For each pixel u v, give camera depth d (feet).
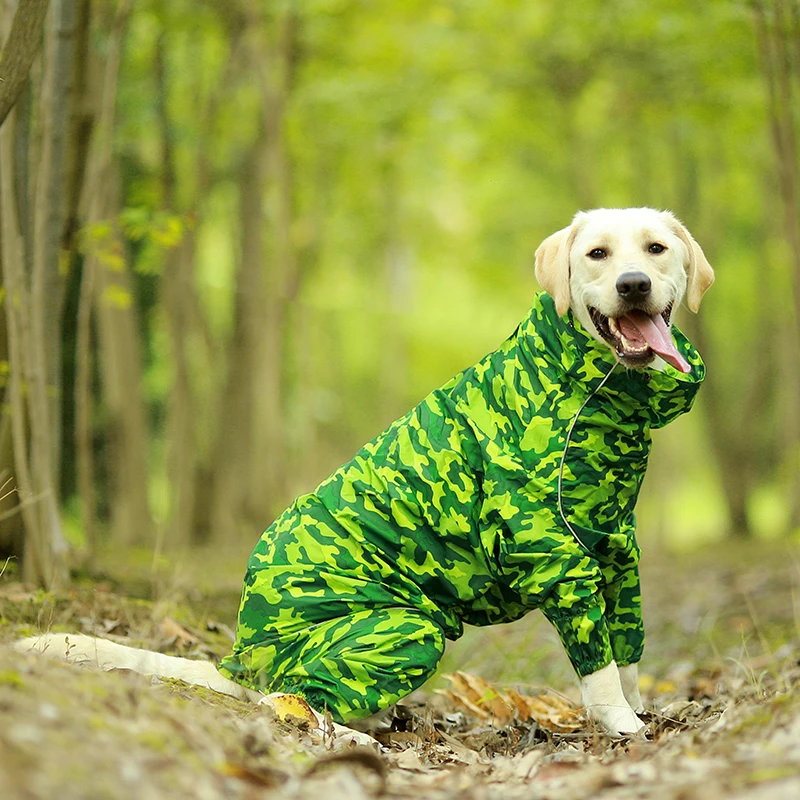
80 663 13.04
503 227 72.90
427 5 48.52
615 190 67.67
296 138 53.16
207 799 8.57
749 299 75.15
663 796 9.09
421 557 14.69
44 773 7.66
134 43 45.14
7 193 20.40
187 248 48.60
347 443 91.15
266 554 15.14
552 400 14.37
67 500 50.39
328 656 14.26
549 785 10.56
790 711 10.80
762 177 58.13
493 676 20.92
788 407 65.41
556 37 49.60
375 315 83.61
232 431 55.57
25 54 15.51
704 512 126.72
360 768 10.57
